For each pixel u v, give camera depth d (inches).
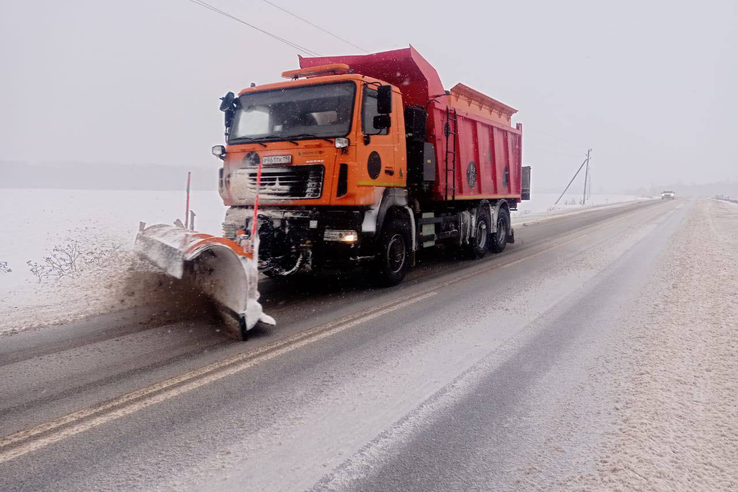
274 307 235.0
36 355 164.9
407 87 333.7
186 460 101.0
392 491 90.6
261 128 273.0
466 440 109.2
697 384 136.6
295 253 251.0
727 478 93.0
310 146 250.1
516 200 519.2
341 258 250.5
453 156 360.5
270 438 110.0
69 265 313.1
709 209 1327.5
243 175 266.1
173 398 131.0
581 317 214.1
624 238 559.8
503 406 126.1
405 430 113.7
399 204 286.0
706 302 232.8
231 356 163.9
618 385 137.9
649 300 242.5
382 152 267.7
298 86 269.3
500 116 462.6
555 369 151.9
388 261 281.0
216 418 119.6
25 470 97.0
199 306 211.0
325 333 190.7
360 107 251.3
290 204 252.4
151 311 221.3
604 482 92.5
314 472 96.7
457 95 371.9
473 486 92.2
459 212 382.3
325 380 143.3
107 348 172.2
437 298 255.1
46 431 113.1
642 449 103.4
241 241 187.5
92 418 119.6
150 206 957.8
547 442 107.9
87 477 94.7
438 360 160.4
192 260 202.4
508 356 164.1
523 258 412.8
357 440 109.2
